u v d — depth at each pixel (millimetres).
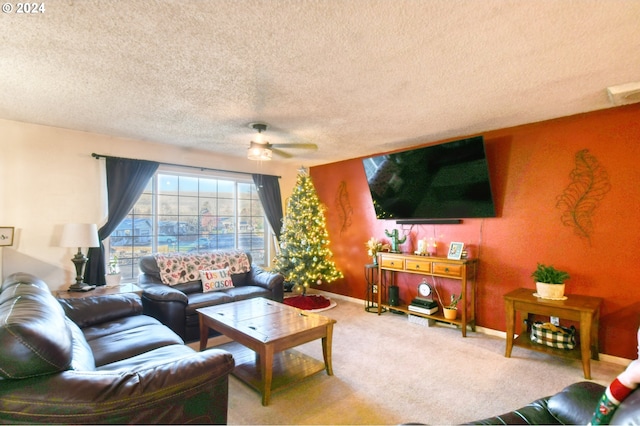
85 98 2719
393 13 1585
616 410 992
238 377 2559
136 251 4254
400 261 4250
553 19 1637
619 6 1527
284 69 2186
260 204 5652
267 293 4238
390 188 4523
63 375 1307
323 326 2689
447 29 1726
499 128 3660
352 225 5363
